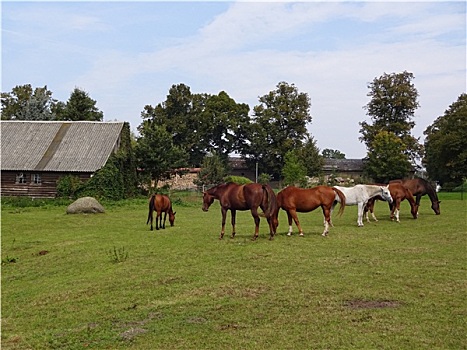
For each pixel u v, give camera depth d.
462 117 61.34
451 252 13.74
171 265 12.41
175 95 78.25
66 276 11.93
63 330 7.96
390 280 10.41
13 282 11.67
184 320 8.13
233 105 80.00
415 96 74.56
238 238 16.67
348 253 13.59
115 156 41.31
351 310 8.41
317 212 29.20
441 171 65.94
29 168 42.06
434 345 6.81
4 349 7.23
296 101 79.56
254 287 10.01
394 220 22.72
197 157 80.44
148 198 42.28
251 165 82.38
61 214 28.45
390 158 59.72
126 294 9.85
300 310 8.46
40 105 77.62
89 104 66.12
